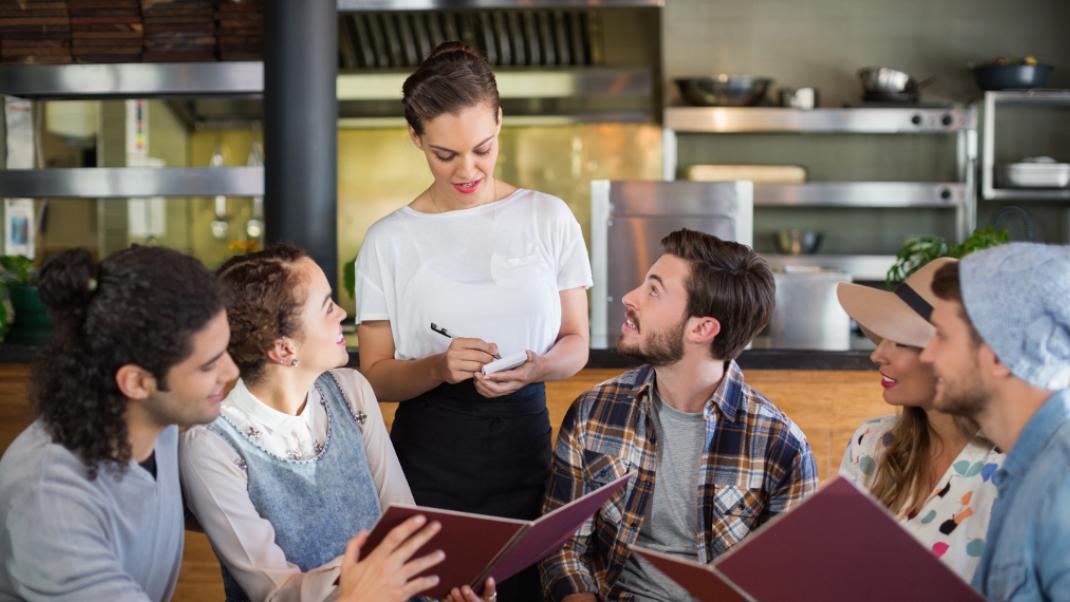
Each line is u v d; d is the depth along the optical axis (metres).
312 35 3.89
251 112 6.10
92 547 1.41
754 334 2.00
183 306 1.38
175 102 6.06
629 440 2.08
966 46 6.20
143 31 4.30
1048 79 6.12
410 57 5.93
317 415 1.86
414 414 2.31
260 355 1.74
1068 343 1.29
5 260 3.95
